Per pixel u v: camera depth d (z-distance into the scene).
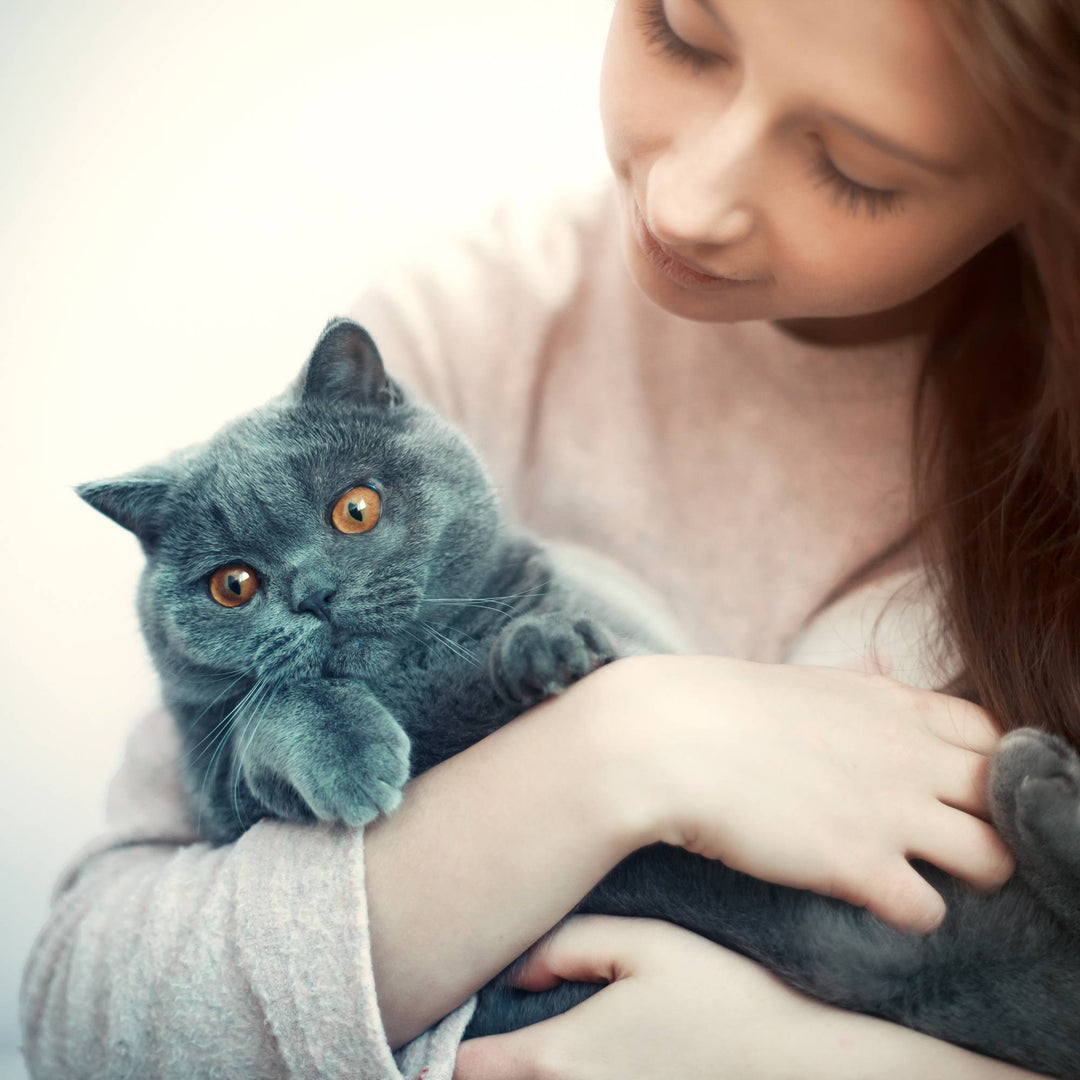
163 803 0.55
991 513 0.51
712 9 0.42
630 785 0.46
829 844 0.46
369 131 0.68
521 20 0.67
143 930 0.48
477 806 0.47
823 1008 0.47
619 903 0.50
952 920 0.47
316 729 0.48
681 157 0.45
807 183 0.44
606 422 0.62
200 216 0.68
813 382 0.60
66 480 0.67
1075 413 0.48
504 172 0.68
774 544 0.60
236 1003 0.45
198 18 0.67
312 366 0.53
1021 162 0.42
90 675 0.67
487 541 0.54
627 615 0.56
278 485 0.51
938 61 0.41
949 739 0.49
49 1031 0.48
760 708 0.48
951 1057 0.46
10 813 0.65
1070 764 0.47
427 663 0.52
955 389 0.54
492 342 0.63
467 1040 0.48
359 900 0.46
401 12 0.67
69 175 0.67
